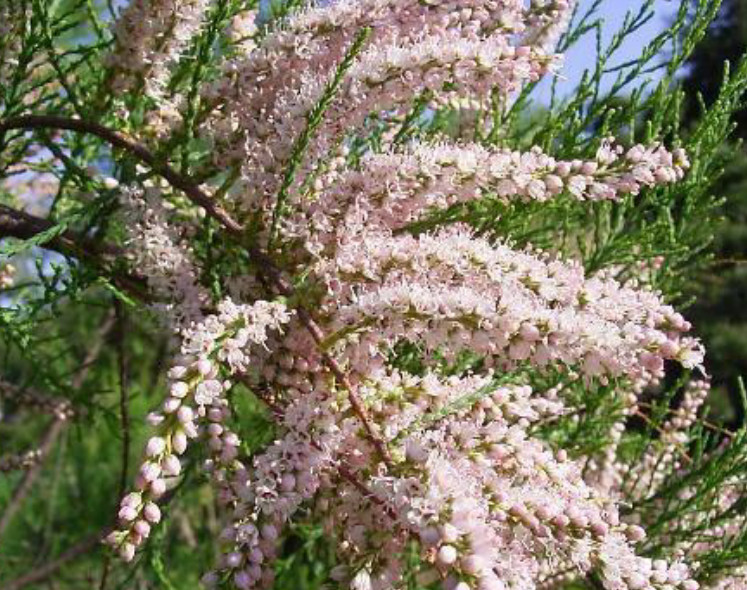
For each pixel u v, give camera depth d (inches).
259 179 5.0
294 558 9.1
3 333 6.9
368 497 4.1
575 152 7.1
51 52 6.1
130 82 5.8
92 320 12.4
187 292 5.2
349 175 4.7
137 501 3.7
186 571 13.0
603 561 4.0
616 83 7.1
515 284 4.4
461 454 4.1
